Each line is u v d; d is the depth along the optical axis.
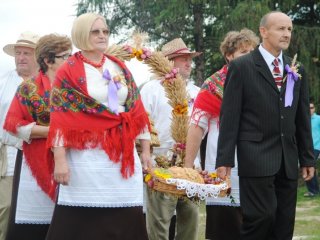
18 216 5.86
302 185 18.58
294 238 9.62
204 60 24.98
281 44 5.82
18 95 5.82
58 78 5.14
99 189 5.07
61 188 5.17
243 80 5.82
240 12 21.77
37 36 6.80
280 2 22.91
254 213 5.75
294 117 5.92
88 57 5.23
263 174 5.73
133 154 5.20
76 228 5.08
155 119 6.96
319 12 24.56
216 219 6.59
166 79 6.38
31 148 5.82
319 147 17.56
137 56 6.27
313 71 22.50
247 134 5.81
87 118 5.10
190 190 5.59
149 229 6.84
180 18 23.89
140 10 25.80
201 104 6.46
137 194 5.20
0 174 6.76
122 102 5.27
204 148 6.64
